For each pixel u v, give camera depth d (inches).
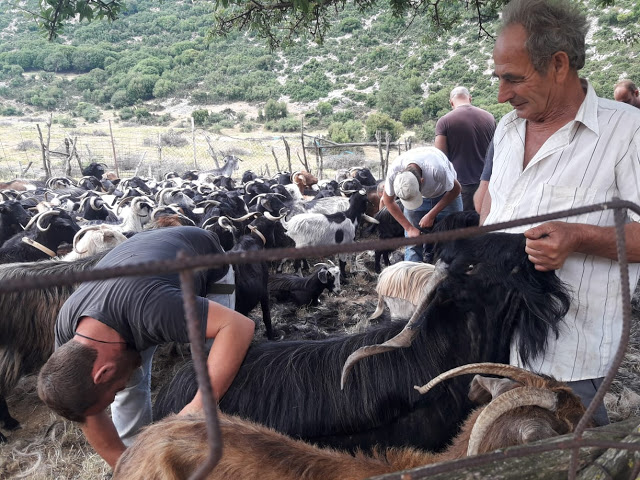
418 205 214.1
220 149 1774.1
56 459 168.7
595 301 94.8
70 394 85.3
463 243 105.2
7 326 172.1
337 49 3590.1
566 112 94.0
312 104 3058.6
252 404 111.4
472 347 107.3
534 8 86.7
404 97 2571.4
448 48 2815.0
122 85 3614.7
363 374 110.3
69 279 29.0
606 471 52.0
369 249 37.8
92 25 4640.8
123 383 96.6
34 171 1182.9
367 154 1717.5
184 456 68.7
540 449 46.1
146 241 115.3
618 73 1492.4
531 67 89.0
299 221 352.2
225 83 3533.5
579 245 86.0
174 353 231.1
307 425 109.8
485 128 263.4
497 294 101.7
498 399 65.8
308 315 290.0
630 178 89.7
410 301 199.2
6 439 180.1
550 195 94.4
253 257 33.4
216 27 291.1
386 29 3545.8
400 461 74.9
